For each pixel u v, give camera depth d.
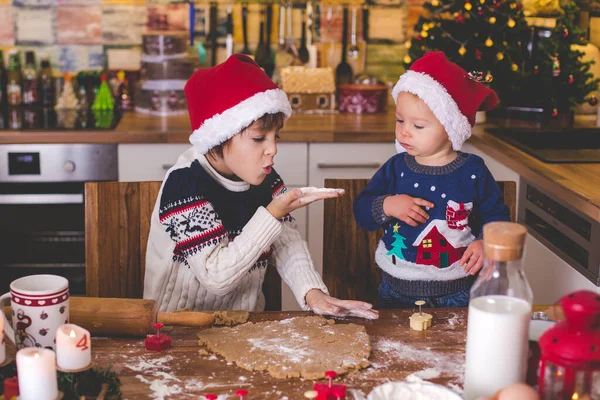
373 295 1.96
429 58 1.73
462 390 1.21
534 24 3.22
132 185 1.82
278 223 1.55
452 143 1.74
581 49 3.14
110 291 1.83
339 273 1.95
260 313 1.54
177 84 3.26
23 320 1.27
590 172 2.34
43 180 2.89
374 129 2.96
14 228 2.92
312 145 2.94
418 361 1.31
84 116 3.21
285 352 1.32
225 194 1.68
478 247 1.66
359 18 3.49
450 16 3.25
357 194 1.94
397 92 1.76
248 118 1.56
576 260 2.17
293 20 3.49
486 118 3.14
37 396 1.06
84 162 2.89
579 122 3.11
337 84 3.53
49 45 3.44
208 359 1.32
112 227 1.82
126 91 3.41
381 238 1.90
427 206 1.75
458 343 1.39
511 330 1.10
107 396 1.15
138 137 2.88
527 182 2.53
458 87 1.71
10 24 3.41
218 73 1.59
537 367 1.17
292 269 1.67
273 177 1.80
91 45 3.46
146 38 3.24
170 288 1.71
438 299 1.78
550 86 3.01
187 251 1.57
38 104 3.43
